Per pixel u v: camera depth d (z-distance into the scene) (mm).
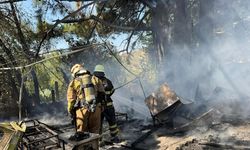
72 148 4434
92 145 4559
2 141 4328
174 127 7078
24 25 15867
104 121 9273
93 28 16375
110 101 6656
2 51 15062
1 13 15023
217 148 5680
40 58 15711
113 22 16547
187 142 6070
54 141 5496
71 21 14758
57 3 14961
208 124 7070
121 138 6984
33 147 5418
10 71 14641
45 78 20453
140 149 6129
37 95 15195
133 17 17016
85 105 5508
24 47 15352
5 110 13023
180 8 12008
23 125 4566
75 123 5727
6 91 14781
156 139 6676
